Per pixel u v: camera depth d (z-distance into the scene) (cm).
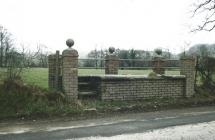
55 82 1162
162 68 1477
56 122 923
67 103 1104
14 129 832
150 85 1311
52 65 1188
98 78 1215
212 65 1538
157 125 890
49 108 1028
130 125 888
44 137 749
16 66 1131
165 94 1353
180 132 804
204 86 1523
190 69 1407
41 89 1116
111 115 1041
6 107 993
